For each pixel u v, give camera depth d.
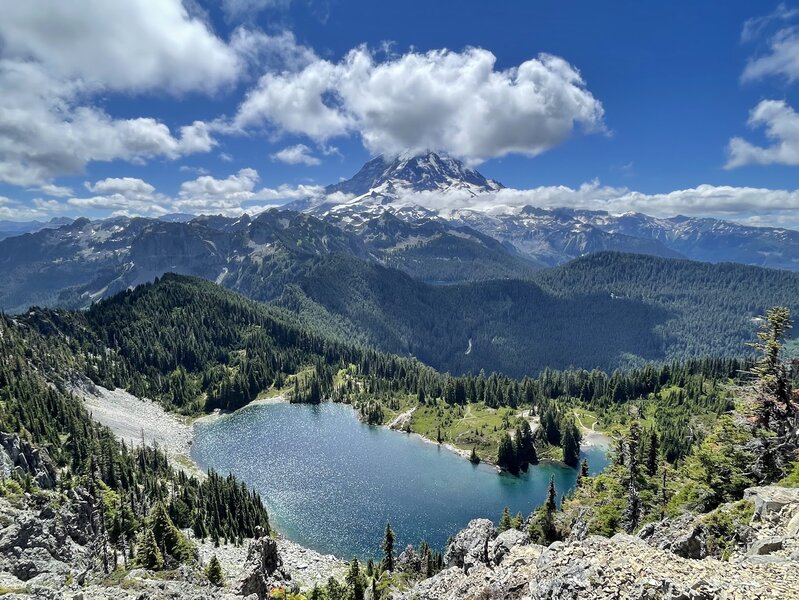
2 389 151.38
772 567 21.25
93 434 149.50
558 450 185.75
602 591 20.36
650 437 78.19
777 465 44.22
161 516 80.44
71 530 70.38
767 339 47.25
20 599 32.38
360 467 174.00
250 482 159.88
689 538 32.38
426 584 37.31
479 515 139.75
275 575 71.50
